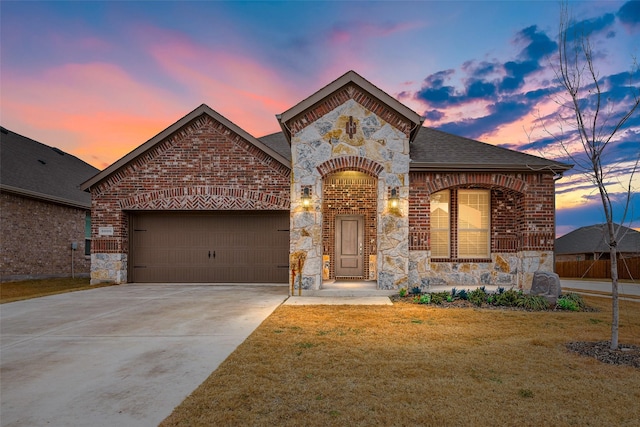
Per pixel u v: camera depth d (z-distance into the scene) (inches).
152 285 534.0
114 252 540.1
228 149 540.1
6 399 145.5
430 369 175.9
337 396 145.1
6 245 605.9
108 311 335.0
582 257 1300.4
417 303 366.0
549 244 442.3
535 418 127.4
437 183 448.1
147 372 175.9
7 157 697.0
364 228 546.0
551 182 448.1
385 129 434.3
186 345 222.7
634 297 472.7
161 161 542.0
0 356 203.2
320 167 432.8
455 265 486.3
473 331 252.5
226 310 336.5
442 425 122.6
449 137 552.4
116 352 209.2
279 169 535.8
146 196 540.7
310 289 424.5
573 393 148.2
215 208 537.6
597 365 182.2
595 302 404.2
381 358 192.9
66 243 733.9
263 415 129.2
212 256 555.2
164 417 129.1
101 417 129.3
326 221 546.6
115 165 534.9
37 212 665.6
